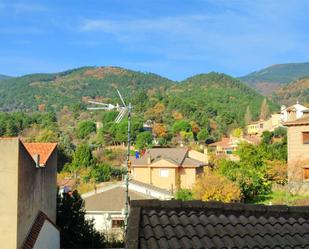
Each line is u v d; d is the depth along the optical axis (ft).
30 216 61.87
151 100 402.11
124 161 221.05
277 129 291.17
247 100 499.51
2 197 54.44
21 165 56.34
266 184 141.38
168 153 197.98
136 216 21.59
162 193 144.05
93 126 315.99
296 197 135.44
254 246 20.71
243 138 287.89
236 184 131.44
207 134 329.72
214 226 21.84
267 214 23.24
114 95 603.67
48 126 338.54
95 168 201.05
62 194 91.20
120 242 89.86
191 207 22.84
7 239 54.03
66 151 234.38
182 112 386.52
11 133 321.93
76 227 87.51
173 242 20.35
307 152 146.41
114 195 124.26
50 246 72.69
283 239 21.50
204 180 132.77
